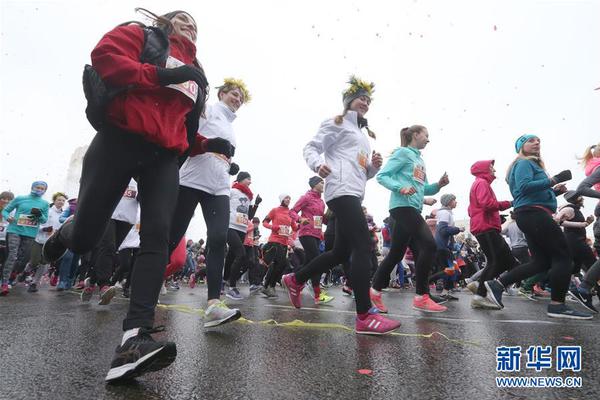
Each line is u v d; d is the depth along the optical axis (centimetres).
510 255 456
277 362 179
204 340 225
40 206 607
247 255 746
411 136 408
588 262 491
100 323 278
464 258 1053
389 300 579
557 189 399
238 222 568
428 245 398
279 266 618
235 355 190
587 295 429
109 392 133
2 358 175
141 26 169
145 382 146
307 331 265
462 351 209
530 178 387
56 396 129
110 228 431
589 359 196
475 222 468
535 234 387
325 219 577
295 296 396
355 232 272
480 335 260
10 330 244
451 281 702
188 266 1380
